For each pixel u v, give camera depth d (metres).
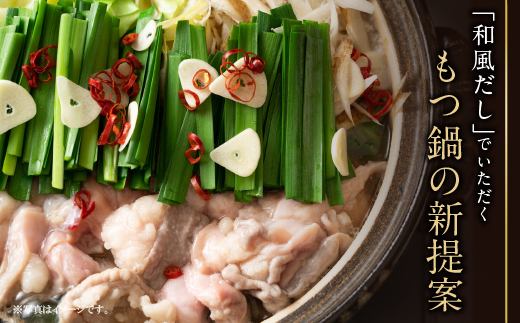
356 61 0.40
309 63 0.38
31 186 0.38
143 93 0.38
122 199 0.39
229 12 0.40
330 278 0.38
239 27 0.38
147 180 0.38
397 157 0.39
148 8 0.42
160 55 0.39
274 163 0.38
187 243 0.39
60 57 0.37
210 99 0.38
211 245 0.38
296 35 0.38
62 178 0.37
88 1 0.39
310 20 0.40
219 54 0.39
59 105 0.37
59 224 0.38
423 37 0.38
